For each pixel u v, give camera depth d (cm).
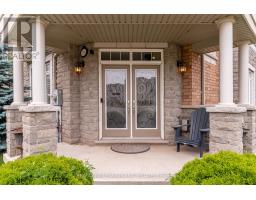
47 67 707
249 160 188
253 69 841
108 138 568
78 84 584
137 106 579
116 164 387
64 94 591
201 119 479
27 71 771
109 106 576
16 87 498
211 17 365
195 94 589
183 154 456
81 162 208
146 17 366
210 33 488
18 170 175
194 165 190
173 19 377
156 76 577
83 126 575
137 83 577
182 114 569
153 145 544
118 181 317
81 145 553
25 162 192
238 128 344
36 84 362
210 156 196
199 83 612
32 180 164
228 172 171
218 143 359
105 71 573
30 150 340
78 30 460
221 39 371
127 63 570
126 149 488
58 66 626
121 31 470
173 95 562
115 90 576
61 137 606
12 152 472
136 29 458
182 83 585
